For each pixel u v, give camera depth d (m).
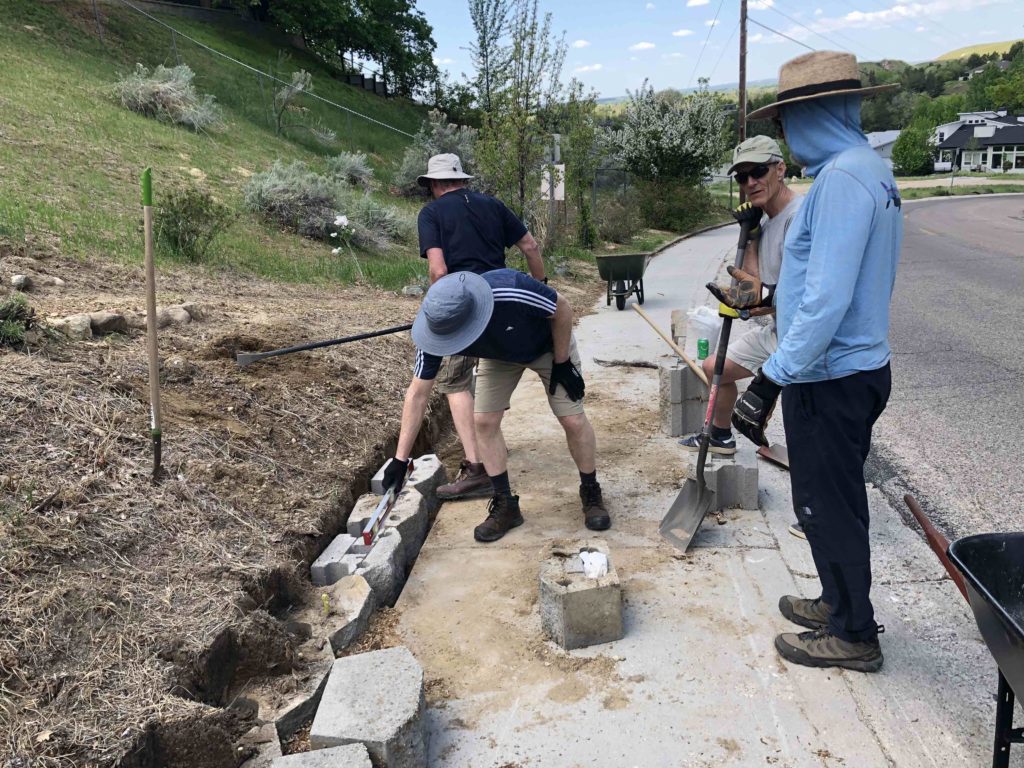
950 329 8.43
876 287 2.39
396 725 2.24
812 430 2.49
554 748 2.44
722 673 2.74
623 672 2.79
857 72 2.44
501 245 4.52
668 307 10.64
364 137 23.73
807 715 2.51
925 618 3.03
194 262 7.96
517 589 3.40
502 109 13.93
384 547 3.46
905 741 2.37
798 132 2.49
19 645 2.30
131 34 20.97
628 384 6.67
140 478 3.25
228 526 3.27
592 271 14.74
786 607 3.02
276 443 4.11
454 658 2.94
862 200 2.29
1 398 3.30
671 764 2.34
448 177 4.41
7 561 2.54
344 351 5.76
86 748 2.08
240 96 20.98
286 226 11.55
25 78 14.25
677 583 3.35
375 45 33.59
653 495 4.29
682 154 25.92
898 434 5.20
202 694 2.46
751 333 4.11
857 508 2.57
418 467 4.46
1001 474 4.45
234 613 2.70
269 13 30.52
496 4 18.83
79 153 11.01
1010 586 2.13
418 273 10.64
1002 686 2.00
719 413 4.22
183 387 4.20
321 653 2.85
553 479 4.61
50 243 6.58
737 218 3.70
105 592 2.62
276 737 2.42
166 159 12.62
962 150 80.69
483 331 3.28
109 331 4.51
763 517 3.95
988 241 18.70
